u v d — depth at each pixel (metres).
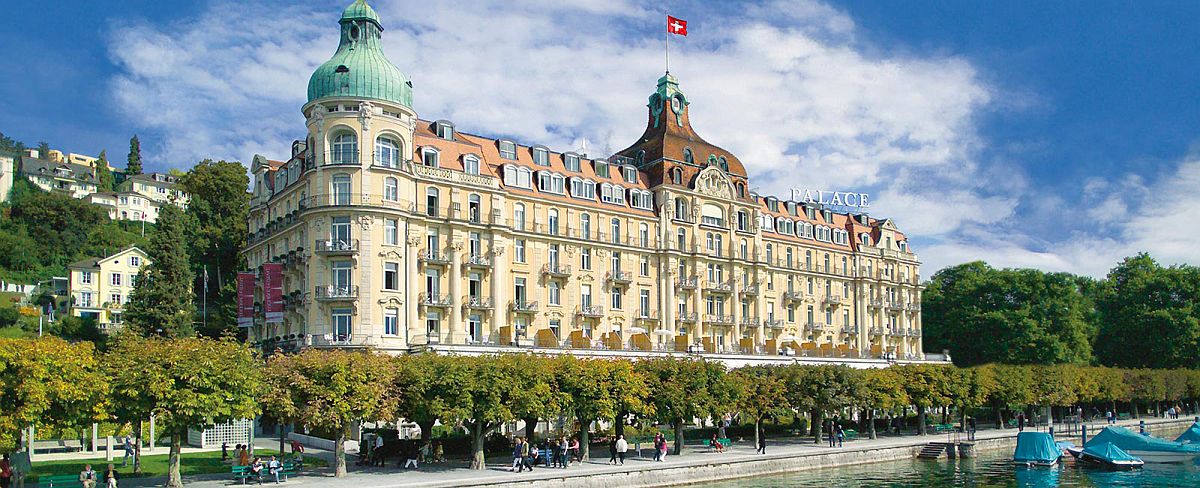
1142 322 157.25
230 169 142.75
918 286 156.62
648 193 117.44
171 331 105.44
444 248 96.12
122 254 147.12
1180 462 88.31
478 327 98.19
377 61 93.50
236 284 120.56
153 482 59.66
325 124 91.50
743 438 95.38
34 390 50.50
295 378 61.66
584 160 114.25
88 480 54.41
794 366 91.81
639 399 72.69
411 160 94.50
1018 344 143.88
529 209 104.25
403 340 90.81
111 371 56.56
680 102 127.44
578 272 107.94
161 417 55.22
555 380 70.81
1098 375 127.31
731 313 122.94
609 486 66.06
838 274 141.88
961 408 105.38
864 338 144.38
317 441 83.00
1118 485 74.56
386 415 63.19
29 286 150.25
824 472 80.00
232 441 80.75
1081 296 169.50
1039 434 87.12
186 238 127.12
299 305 93.06
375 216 90.56
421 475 63.53
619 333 111.12
